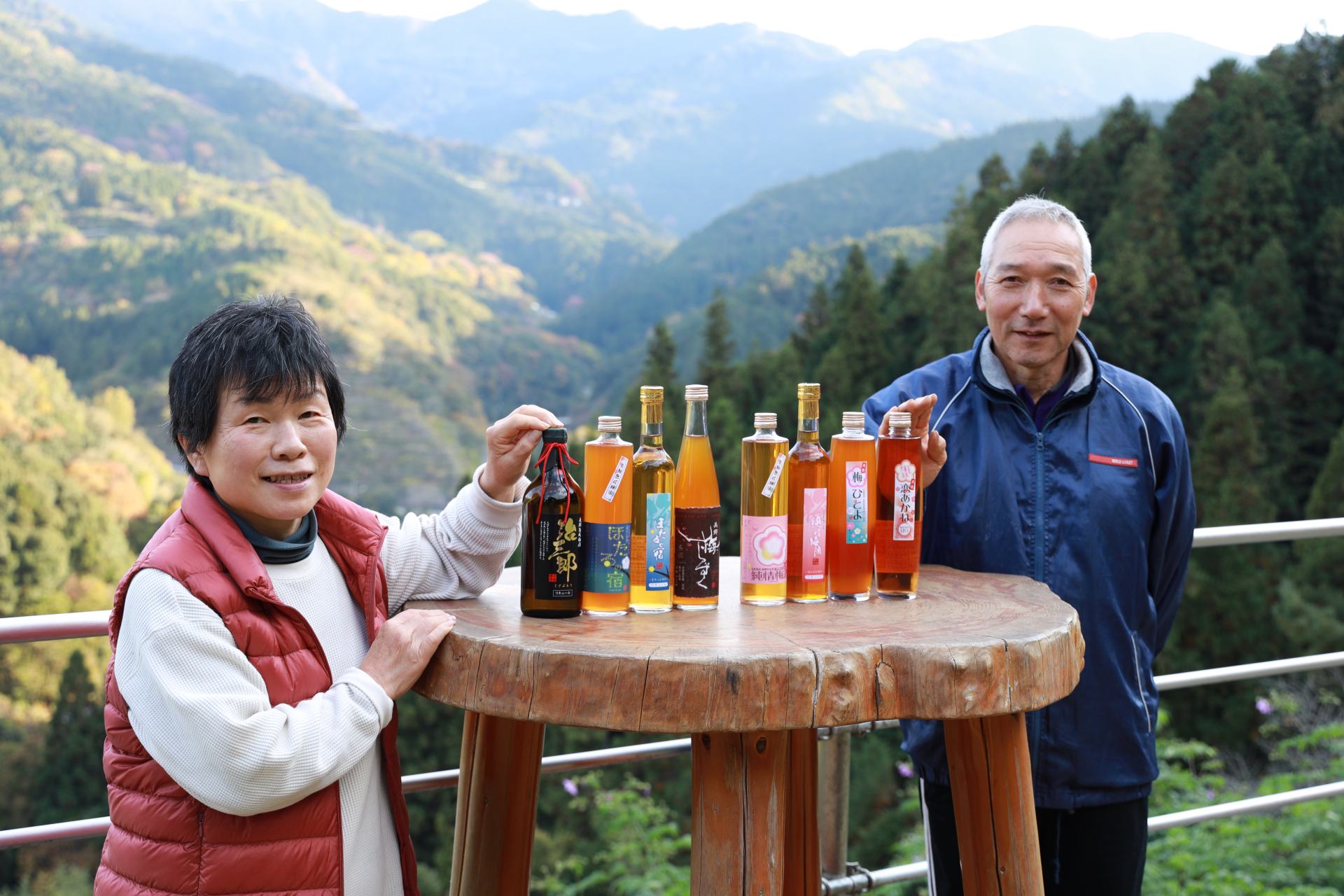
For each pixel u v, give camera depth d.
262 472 1.18
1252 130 39.88
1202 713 23.66
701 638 1.20
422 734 24.06
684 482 1.36
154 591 1.11
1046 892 1.72
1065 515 1.71
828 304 48.72
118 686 1.13
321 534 1.33
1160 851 3.53
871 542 1.45
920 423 1.46
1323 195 38.22
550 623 1.28
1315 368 33.00
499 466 1.40
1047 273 1.69
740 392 42.28
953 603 1.42
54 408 55.97
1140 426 1.74
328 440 1.23
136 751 1.14
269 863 1.14
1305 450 32.56
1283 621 23.25
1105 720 1.67
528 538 1.31
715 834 1.18
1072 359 1.79
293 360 1.18
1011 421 1.76
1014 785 1.35
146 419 77.25
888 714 1.17
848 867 2.01
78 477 51.12
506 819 1.44
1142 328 34.81
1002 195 42.72
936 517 1.78
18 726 35.69
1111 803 1.68
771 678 1.11
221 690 1.09
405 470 80.88
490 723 1.44
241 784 1.08
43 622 1.43
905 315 42.03
